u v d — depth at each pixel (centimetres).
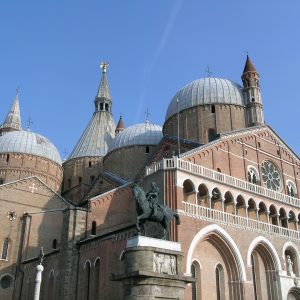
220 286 4341
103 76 9306
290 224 5388
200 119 6209
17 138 6962
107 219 5112
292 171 5853
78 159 7688
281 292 4669
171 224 3950
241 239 4503
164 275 2450
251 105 6150
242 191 4791
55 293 4650
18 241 5678
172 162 4288
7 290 5425
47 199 6062
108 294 4031
